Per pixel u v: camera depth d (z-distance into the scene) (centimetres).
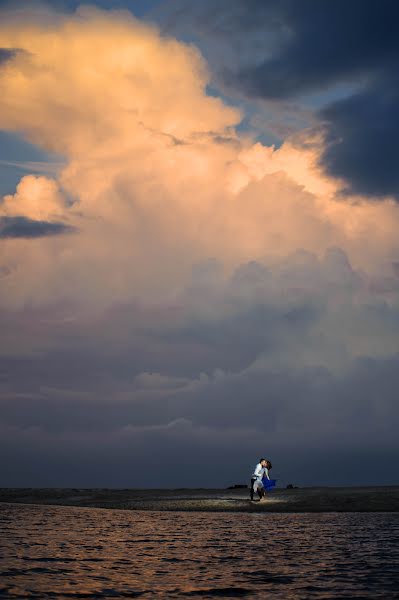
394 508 2716
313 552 1509
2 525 2211
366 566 1299
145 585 1118
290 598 1011
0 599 998
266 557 1438
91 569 1281
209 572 1247
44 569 1275
